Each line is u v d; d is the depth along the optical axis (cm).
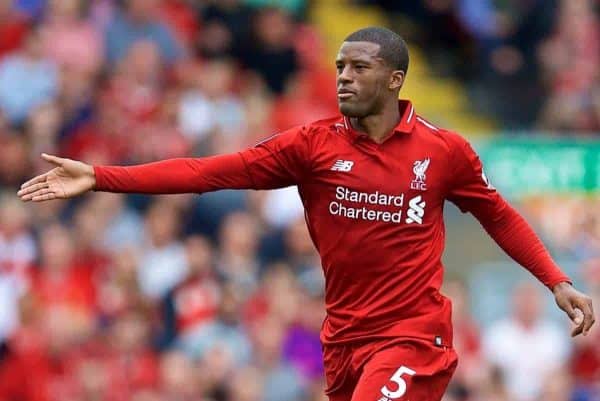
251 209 5191
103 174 2492
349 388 2631
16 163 5031
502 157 5875
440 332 2581
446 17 6831
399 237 2562
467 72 6738
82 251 4778
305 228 5222
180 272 4897
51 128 5178
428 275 2580
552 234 5766
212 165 2545
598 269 5659
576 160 5856
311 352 4784
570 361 5241
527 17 6644
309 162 2569
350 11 6894
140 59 5575
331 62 6531
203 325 4675
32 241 4728
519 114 6506
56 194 2472
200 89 5578
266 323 4709
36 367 4459
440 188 2583
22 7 5656
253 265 5044
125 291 4659
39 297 4603
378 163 2558
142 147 5275
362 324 2580
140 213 5019
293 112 5922
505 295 5606
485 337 5253
